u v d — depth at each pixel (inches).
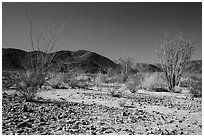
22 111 281.3
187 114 346.6
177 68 757.3
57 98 421.7
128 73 928.9
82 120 267.0
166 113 348.2
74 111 309.3
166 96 553.0
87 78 1013.8
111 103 404.5
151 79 732.7
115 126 254.8
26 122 236.5
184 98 523.8
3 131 210.8
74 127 237.9
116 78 900.6
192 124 285.3
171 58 762.2
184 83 868.6
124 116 303.9
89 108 339.3
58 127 232.8
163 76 796.0
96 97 464.1
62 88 619.8
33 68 376.8
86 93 518.6
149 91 666.8
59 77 630.5
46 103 346.3
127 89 653.3
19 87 364.2
